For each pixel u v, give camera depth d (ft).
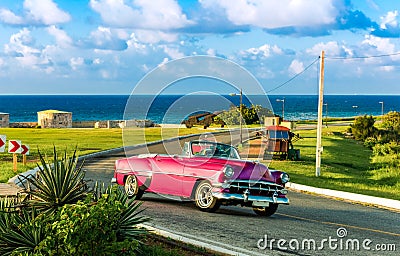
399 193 72.49
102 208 21.52
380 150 174.40
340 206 54.95
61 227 20.84
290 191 67.87
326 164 124.26
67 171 28.37
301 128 270.05
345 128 279.28
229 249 30.19
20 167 77.10
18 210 27.37
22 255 22.07
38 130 199.72
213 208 42.86
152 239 30.45
